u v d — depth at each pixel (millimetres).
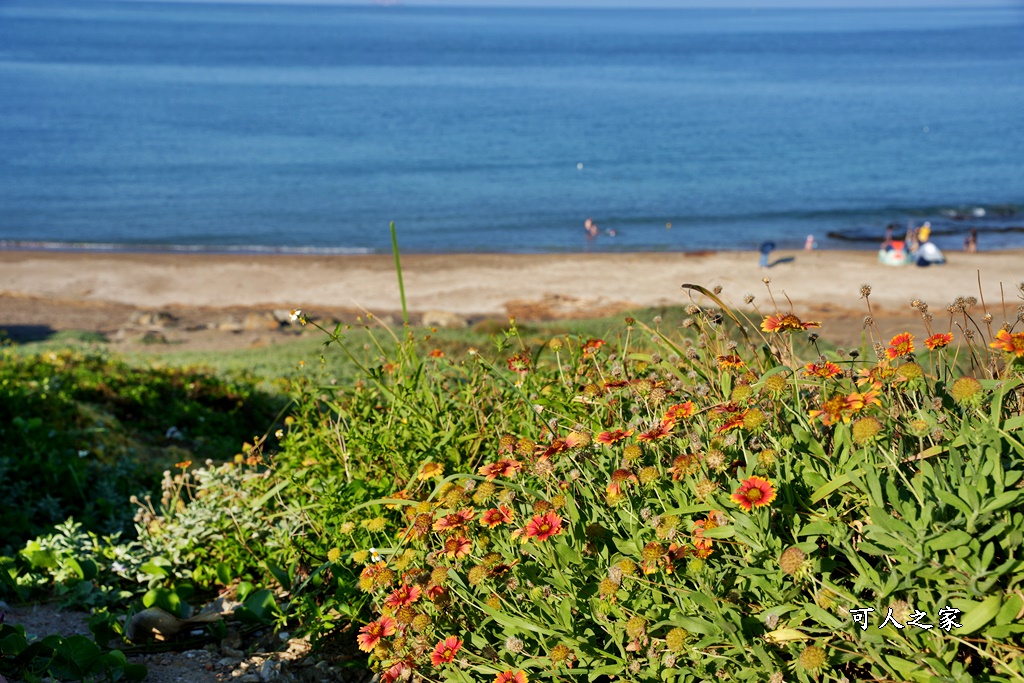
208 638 4168
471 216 54281
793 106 118688
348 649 3922
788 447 2742
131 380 10609
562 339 4668
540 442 3668
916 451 2826
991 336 3301
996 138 88125
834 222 51125
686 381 3984
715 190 62188
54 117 101312
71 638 3600
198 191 61875
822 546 2650
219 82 153750
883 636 2289
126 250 44906
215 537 4738
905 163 73500
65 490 6465
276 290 36094
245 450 5223
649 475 2762
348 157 77812
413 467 4148
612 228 50469
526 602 2951
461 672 2898
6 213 53344
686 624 2439
